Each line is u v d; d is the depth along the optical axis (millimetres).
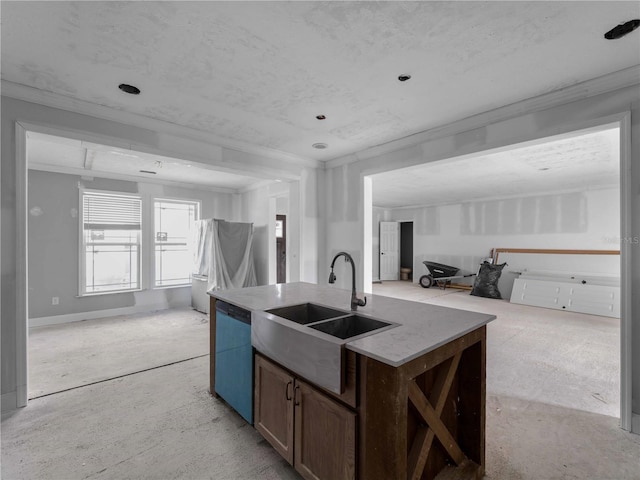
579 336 4125
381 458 1263
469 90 2416
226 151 3621
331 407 1454
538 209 6785
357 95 2512
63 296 4766
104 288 5191
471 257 7875
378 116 2908
